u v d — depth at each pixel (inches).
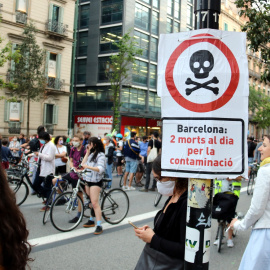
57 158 362.9
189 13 1584.6
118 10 1272.1
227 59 81.5
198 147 80.7
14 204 50.9
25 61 852.0
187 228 81.4
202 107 80.9
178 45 83.8
